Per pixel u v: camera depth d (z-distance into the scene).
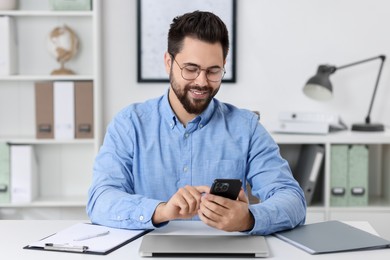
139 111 2.37
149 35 4.00
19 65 4.04
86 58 4.05
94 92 3.84
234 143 2.34
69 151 4.11
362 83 4.03
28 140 3.85
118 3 4.00
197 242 1.83
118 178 2.25
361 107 4.05
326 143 3.67
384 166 4.00
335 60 4.02
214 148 2.33
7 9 3.86
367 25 4.00
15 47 3.98
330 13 3.99
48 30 4.02
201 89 2.07
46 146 4.10
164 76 4.02
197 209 1.91
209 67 2.05
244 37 4.00
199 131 2.33
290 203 2.04
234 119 2.38
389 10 3.99
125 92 4.04
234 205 1.89
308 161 3.76
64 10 3.83
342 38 4.00
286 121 3.76
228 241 1.85
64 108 3.84
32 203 3.87
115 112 4.05
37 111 3.84
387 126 4.05
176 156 2.32
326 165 3.69
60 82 3.83
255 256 1.74
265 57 4.02
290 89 4.03
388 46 4.00
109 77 4.04
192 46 2.04
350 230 2.00
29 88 4.07
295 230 2.01
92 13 3.79
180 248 1.76
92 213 2.10
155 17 3.99
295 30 4.00
